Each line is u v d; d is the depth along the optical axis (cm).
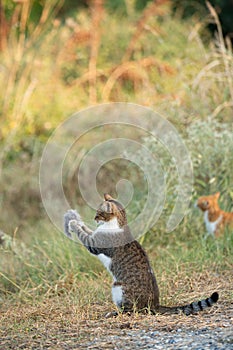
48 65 3175
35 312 1666
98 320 1531
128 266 1570
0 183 2781
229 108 2597
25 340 1398
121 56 3388
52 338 1399
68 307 1686
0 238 2477
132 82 3145
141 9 3738
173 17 3628
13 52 3209
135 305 1545
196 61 2902
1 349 1342
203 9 3659
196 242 2161
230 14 3722
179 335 1351
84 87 3203
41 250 2092
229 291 1719
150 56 3158
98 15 3375
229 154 2295
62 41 3300
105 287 1831
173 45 3256
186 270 1923
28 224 2641
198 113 2575
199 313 1524
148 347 1284
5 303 1823
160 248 2148
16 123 2962
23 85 3083
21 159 2880
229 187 2275
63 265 2028
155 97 2764
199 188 2336
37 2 3638
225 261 1964
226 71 2611
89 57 3338
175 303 1658
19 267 2086
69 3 3831
